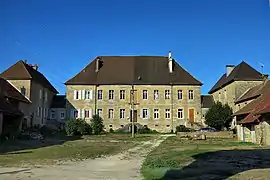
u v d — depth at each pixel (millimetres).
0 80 40969
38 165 15977
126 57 59219
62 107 56906
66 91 54562
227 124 47500
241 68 48375
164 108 54188
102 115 53938
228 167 14609
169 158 18688
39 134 38062
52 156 20469
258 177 11688
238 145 29109
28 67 50938
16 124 37500
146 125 53719
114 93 54438
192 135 41000
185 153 21328
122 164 16938
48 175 12672
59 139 37531
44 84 52625
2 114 31812
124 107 54062
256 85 45938
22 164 16312
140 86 54688
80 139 38094
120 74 56188
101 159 19453
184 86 54844
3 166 15430
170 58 57062
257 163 16094
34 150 24500
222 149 24516
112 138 39906
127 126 52344
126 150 25688
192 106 54312
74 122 45625
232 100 48031
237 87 46969
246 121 32844
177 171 13367
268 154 20562
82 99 54281
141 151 24922
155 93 54656
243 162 16531
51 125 52375
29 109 45562
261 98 35875
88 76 55688
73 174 13055
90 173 13391
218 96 56031
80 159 19219
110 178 12023
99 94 54562
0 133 30969
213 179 11414
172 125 53688
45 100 53875
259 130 30703
